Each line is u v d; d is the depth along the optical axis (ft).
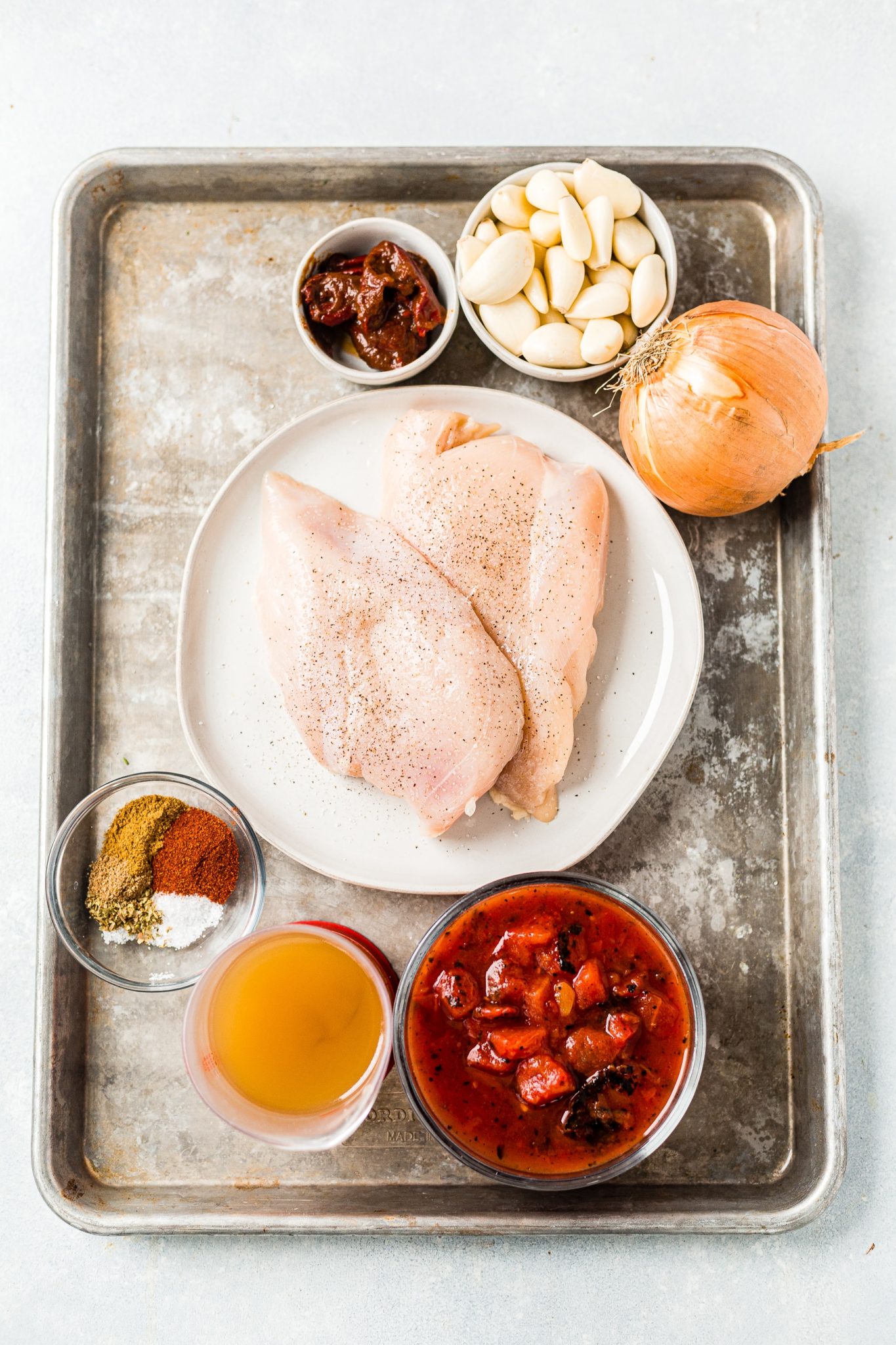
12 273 2.42
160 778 2.20
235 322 2.34
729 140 2.41
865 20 2.41
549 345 2.22
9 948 2.36
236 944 2.12
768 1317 2.29
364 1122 2.25
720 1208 2.20
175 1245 2.31
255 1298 2.29
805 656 2.28
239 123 2.41
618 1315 2.28
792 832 2.29
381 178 2.31
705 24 2.41
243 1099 2.13
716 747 2.30
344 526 2.23
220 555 2.29
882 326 2.40
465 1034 2.11
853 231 2.40
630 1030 2.07
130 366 2.34
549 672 2.19
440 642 2.15
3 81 2.42
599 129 2.41
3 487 2.41
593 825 2.26
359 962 2.14
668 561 2.28
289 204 2.35
